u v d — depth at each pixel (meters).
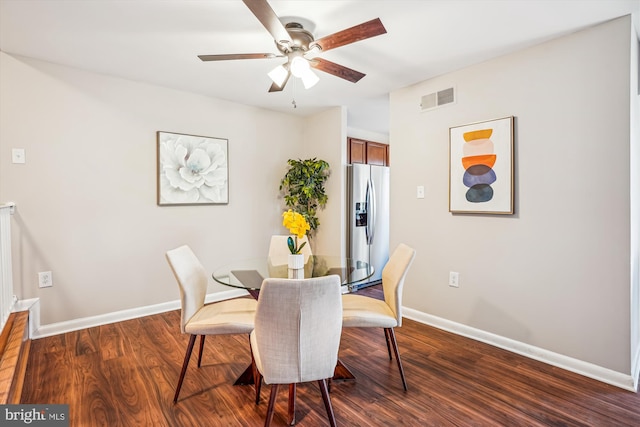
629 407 1.88
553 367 2.33
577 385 2.10
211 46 2.44
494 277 2.67
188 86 3.30
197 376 2.19
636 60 2.22
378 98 3.65
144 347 2.59
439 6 1.93
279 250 3.12
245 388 2.07
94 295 3.00
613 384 2.10
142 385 2.08
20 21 2.10
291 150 4.37
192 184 3.54
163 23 2.12
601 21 2.09
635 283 2.22
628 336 2.06
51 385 2.05
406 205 3.29
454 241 2.92
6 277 2.34
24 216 2.67
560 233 2.32
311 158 4.39
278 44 2.03
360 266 2.46
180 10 1.97
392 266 2.32
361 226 4.30
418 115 3.17
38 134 2.72
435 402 1.93
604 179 2.13
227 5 1.92
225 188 3.78
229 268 2.40
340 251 4.05
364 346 2.67
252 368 2.04
